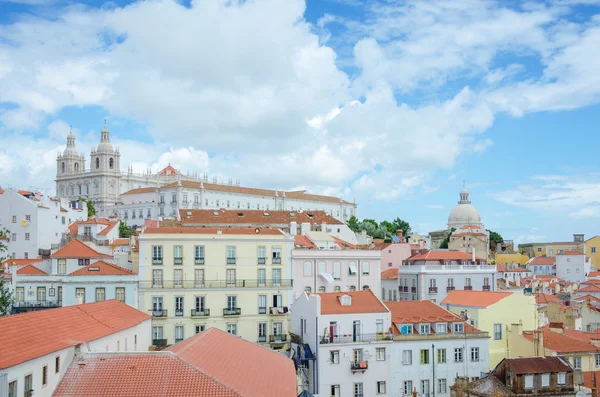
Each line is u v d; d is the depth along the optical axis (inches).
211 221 5634.8
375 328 2947.8
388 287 4648.1
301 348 2896.2
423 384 2938.0
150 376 1545.3
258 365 1988.2
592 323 4205.2
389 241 7224.4
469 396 2395.4
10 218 5251.0
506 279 5201.8
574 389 2395.4
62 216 5644.7
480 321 3186.5
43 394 1499.8
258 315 3444.9
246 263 3491.6
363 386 2864.2
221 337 2155.5
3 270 3782.0
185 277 3385.8
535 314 3282.5
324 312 2898.6
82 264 3476.9
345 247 4862.2
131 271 3412.9
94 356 1626.5
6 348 1461.6
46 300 3395.7
